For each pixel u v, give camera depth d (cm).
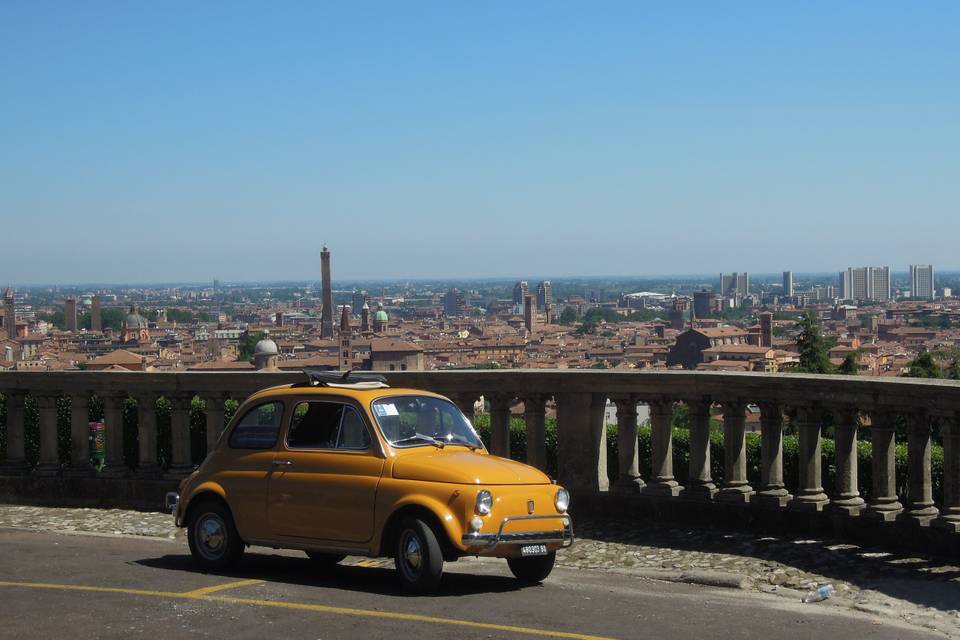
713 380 1411
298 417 1165
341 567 1260
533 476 1095
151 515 1694
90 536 1499
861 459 1742
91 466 1823
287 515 1140
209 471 1206
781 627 958
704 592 1115
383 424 1118
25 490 1823
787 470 1720
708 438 1441
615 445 1959
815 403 1322
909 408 1216
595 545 1362
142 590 1090
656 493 1457
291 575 1198
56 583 1132
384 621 955
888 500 1258
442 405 1184
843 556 1233
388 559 1312
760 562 1237
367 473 1098
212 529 1202
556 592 1101
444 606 1020
